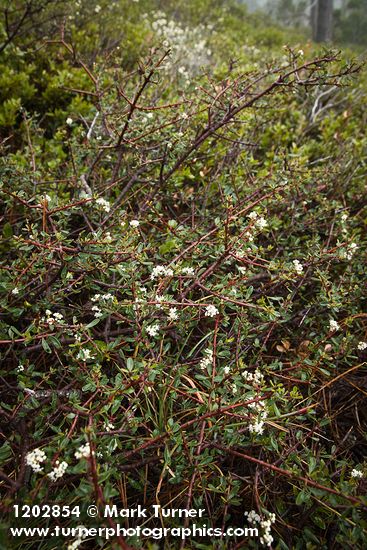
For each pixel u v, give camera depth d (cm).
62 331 188
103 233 218
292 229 286
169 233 249
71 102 384
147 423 203
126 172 296
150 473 193
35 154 307
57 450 159
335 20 1872
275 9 2072
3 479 161
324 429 231
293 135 393
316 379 222
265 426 193
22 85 382
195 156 308
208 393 194
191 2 923
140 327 194
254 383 181
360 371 255
